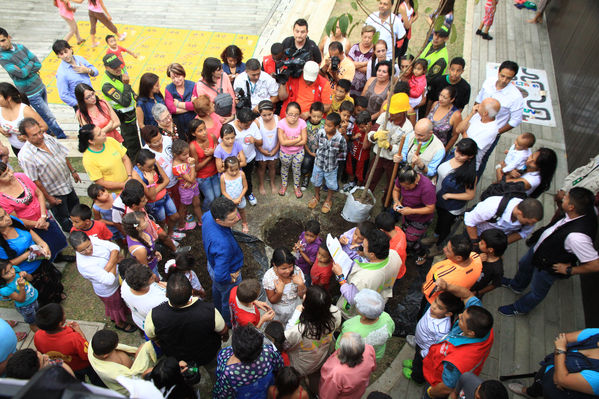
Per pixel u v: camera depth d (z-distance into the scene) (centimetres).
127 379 243
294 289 438
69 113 807
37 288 488
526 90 898
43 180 536
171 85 641
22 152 509
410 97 655
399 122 569
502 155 750
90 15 914
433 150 548
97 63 923
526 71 946
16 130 559
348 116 609
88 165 523
